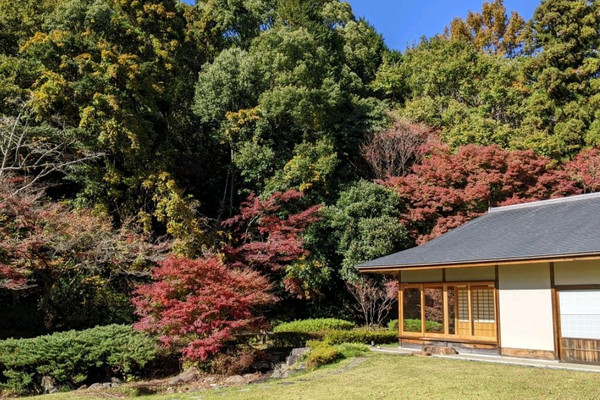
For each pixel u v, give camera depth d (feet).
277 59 73.36
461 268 42.73
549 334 36.58
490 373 30.17
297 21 89.15
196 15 90.02
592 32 85.66
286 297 65.98
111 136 58.44
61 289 51.96
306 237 65.36
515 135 79.77
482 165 68.18
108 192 59.62
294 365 39.63
